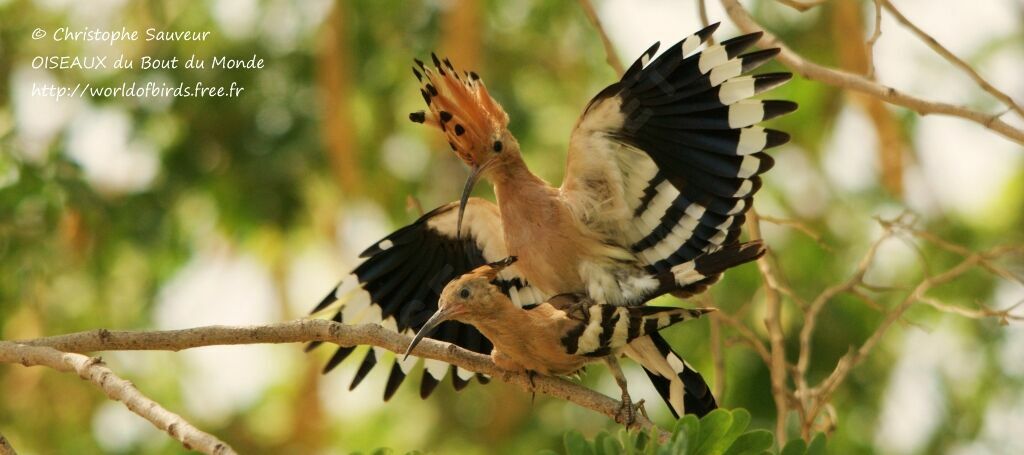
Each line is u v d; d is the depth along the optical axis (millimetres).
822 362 12461
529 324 7195
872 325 12500
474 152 8047
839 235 13164
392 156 14383
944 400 13016
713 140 7535
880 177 13008
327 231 13930
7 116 13375
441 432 14172
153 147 13930
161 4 14031
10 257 12477
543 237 7980
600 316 7176
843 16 12688
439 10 13875
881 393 12797
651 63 7461
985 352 12953
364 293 8914
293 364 14750
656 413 12703
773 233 13055
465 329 8891
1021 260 12930
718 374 8797
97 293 13797
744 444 6172
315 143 13719
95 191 12742
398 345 7242
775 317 8641
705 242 7746
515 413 13922
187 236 14258
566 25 14305
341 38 13078
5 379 13875
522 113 13836
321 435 14195
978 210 13617
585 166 7859
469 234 8773
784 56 8086
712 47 7387
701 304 8820
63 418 14039
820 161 13484
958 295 12750
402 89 14078
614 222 7918
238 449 14320
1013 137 7527
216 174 13906
